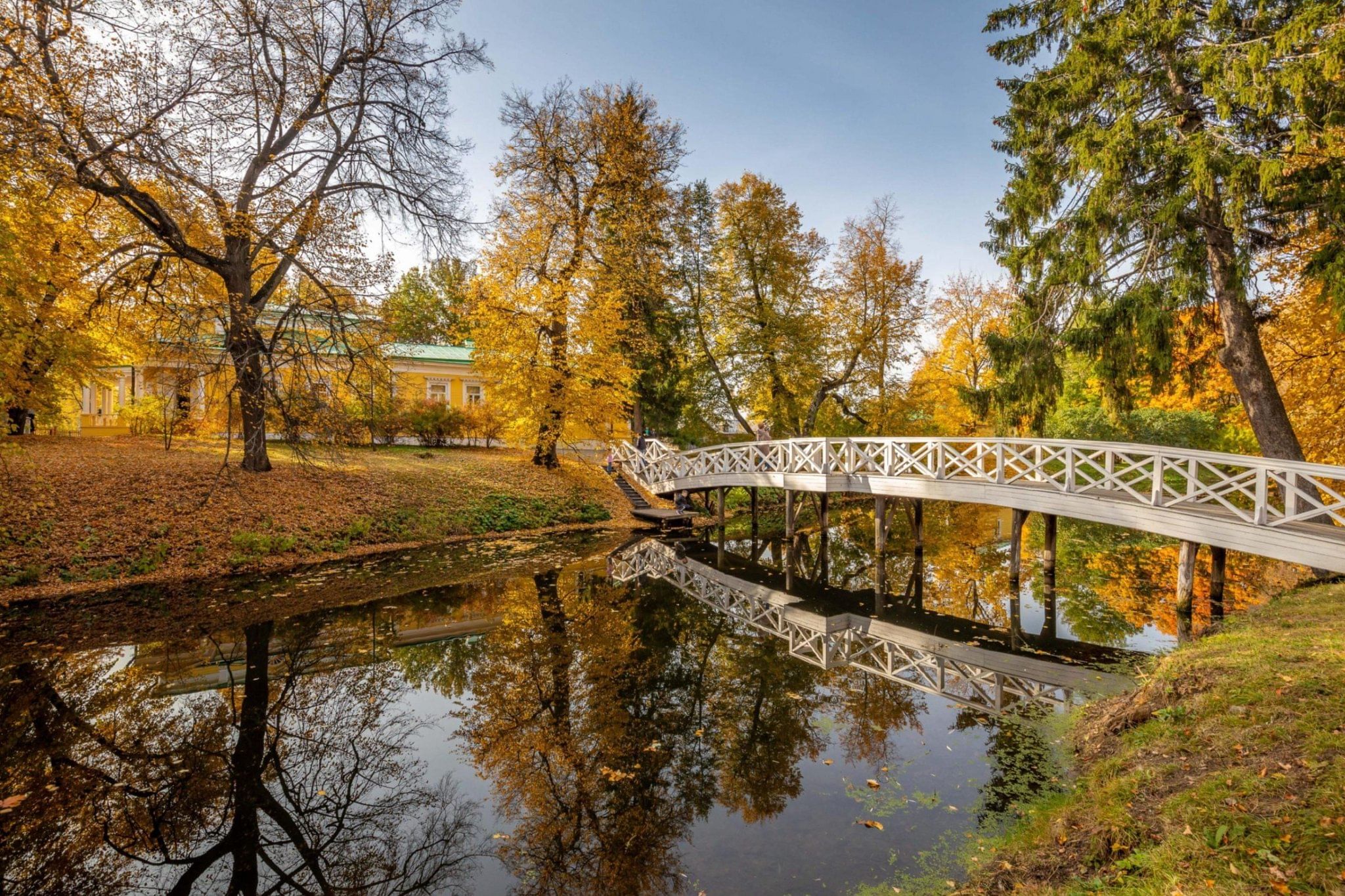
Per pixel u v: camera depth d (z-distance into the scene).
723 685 6.83
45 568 9.69
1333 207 7.43
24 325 10.59
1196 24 8.85
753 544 15.95
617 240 20.92
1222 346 10.10
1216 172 7.92
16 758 5.12
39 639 7.80
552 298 18.33
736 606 10.37
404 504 15.41
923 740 5.36
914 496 12.42
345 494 14.77
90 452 13.61
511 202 18.80
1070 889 3.00
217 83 11.66
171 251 11.83
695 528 19.02
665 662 7.55
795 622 9.42
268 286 13.75
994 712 5.86
